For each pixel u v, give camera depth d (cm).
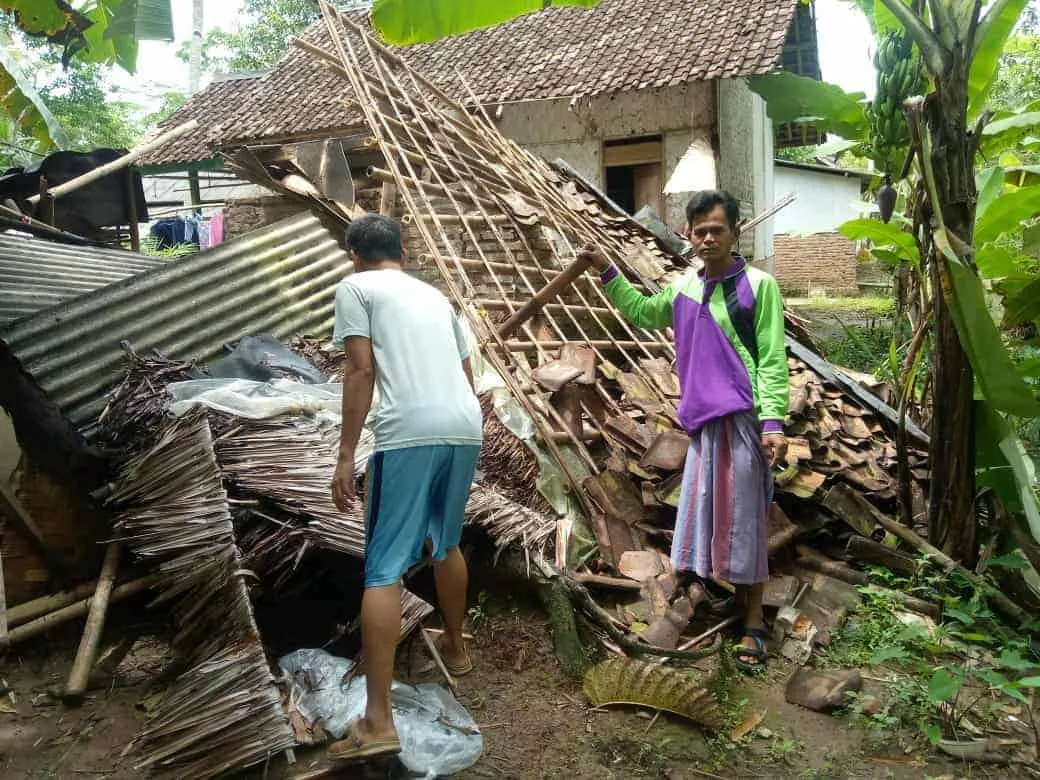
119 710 277
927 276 395
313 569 337
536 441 392
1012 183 581
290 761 241
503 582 345
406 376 249
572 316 469
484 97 1037
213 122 1357
